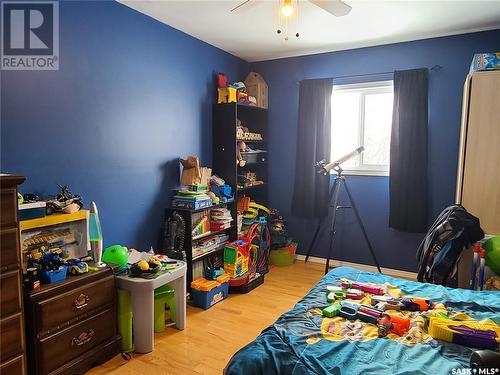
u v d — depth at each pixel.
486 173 2.64
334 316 1.56
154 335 2.37
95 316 2.00
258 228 3.55
